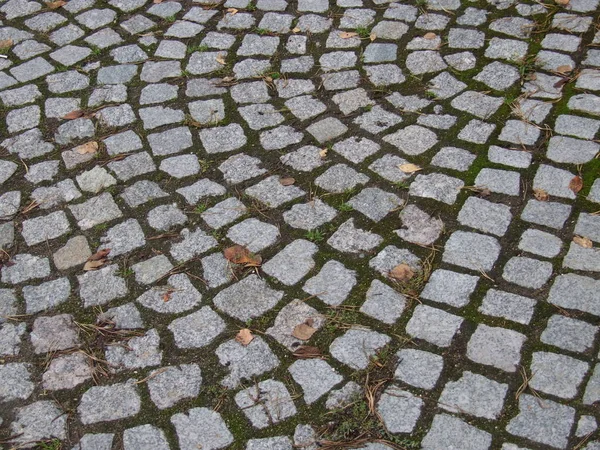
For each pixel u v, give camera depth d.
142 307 1.54
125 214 1.72
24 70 2.11
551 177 1.70
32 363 1.48
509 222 1.62
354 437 1.34
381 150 1.80
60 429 1.38
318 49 2.09
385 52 2.06
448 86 1.94
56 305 1.56
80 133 1.91
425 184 1.71
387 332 1.47
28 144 1.90
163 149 1.85
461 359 1.42
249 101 1.96
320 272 1.57
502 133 1.81
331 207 1.69
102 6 2.30
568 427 1.32
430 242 1.60
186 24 2.22
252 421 1.37
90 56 2.13
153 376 1.44
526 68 1.96
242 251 1.62
